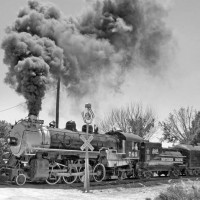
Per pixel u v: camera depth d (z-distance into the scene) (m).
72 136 18.33
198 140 41.69
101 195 14.20
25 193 13.00
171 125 43.00
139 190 16.70
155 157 23.69
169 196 11.45
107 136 20.91
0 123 24.08
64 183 17.89
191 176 28.09
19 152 16.20
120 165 20.69
